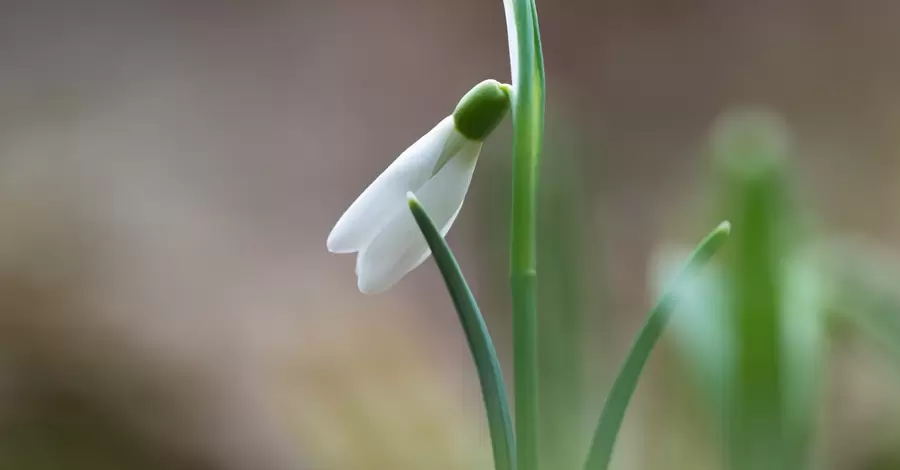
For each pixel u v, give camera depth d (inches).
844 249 16.3
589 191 21.3
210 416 18.2
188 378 18.4
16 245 18.7
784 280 13.0
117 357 18.1
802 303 13.7
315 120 24.5
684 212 23.5
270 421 18.4
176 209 21.4
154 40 24.2
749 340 12.7
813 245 14.8
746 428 12.7
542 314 14.4
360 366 19.5
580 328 14.6
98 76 23.5
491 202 17.7
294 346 19.8
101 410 17.5
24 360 17.3
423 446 18.5
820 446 16.6
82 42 23.7
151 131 22.9
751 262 12.7
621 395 10.7
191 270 20.3
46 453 17.0
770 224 12.7
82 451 17.2
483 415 19.6
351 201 23.8
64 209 19.9
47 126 22.2
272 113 24.3
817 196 24.0
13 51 23.3
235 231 22.0
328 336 20.1
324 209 23.5
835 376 18.8
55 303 18.1
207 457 17.9
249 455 18.0
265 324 20.1
